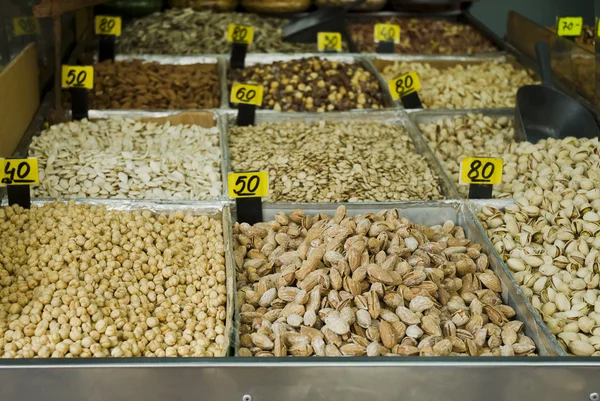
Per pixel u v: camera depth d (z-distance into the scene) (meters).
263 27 4.18
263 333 1.85
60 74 3.07
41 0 2.96
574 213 2.37
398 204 2.46
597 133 2.98
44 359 1.64
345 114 3.17
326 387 1.67
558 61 3.64
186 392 1.66
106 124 3.00
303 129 3.04
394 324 1.85
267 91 3.38
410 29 4.33
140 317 1.91
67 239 2.13
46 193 2.51
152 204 2.40
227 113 3.14
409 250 2.13
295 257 2.15
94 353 1.77
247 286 2.10
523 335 1.93
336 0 4.42
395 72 3.72
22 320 1.85
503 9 4.63
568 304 2.03
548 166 2.66
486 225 2.42
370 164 2.74
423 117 3.18
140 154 2.75
